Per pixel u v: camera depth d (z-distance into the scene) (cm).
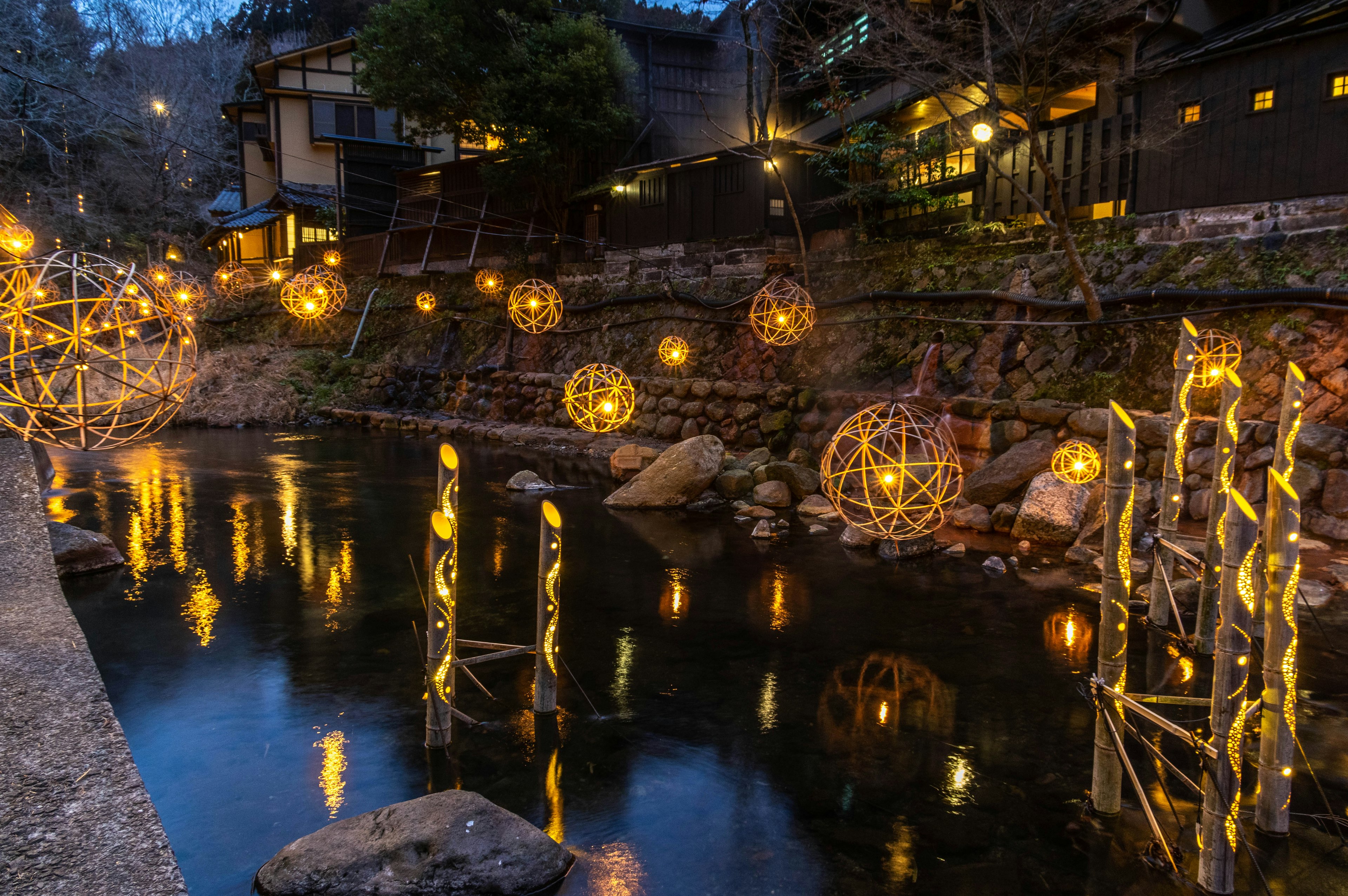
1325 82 995
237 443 1792
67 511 1065
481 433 1884
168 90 3891
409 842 330
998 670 575
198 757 435
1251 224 1048
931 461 773
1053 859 354
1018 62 1246
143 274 460
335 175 3023
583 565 855
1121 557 360
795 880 340
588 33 1975
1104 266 1156
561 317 2086
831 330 1500
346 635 629
